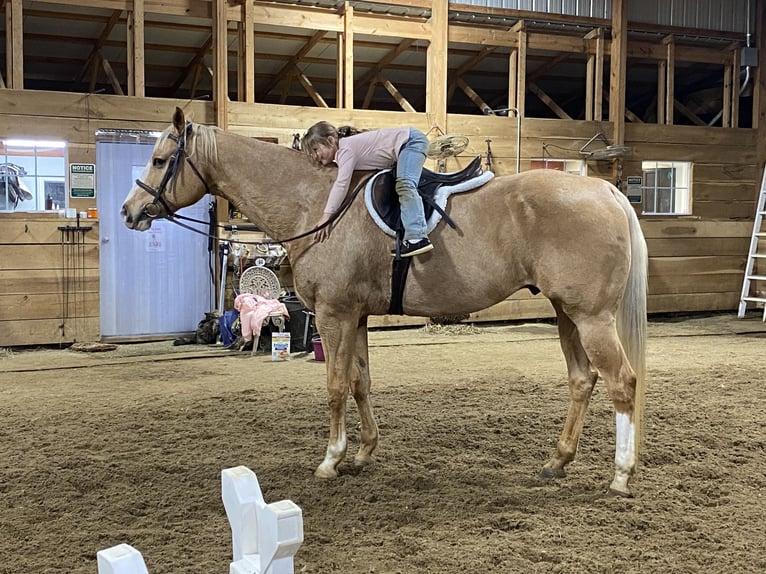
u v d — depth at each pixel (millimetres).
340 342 3299
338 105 8438
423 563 2434
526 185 3115
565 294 2990
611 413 4473
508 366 6285
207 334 7723
